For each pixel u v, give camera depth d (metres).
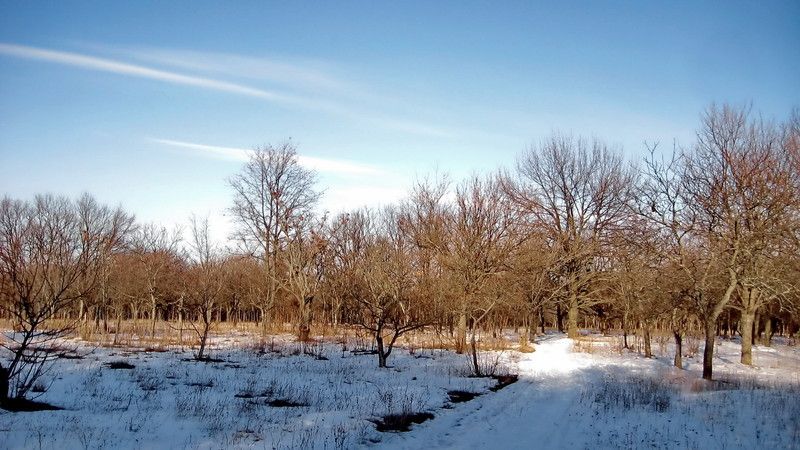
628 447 11.73
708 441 12.23
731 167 23.89
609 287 40.22
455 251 33.56
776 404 16.22
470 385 20.11
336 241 45.44
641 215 26.61
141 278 44.75
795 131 27.59
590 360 29.27
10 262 14.34
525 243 38.16
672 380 22.09
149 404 14.12
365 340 36.69
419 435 12.52
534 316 40.12
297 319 48.12
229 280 52.28
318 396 16.58
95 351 26.89
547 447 11.68
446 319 34.38
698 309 23.64
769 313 42.28
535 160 45.19
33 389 14.64
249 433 11.54
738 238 22.84
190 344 32.41
